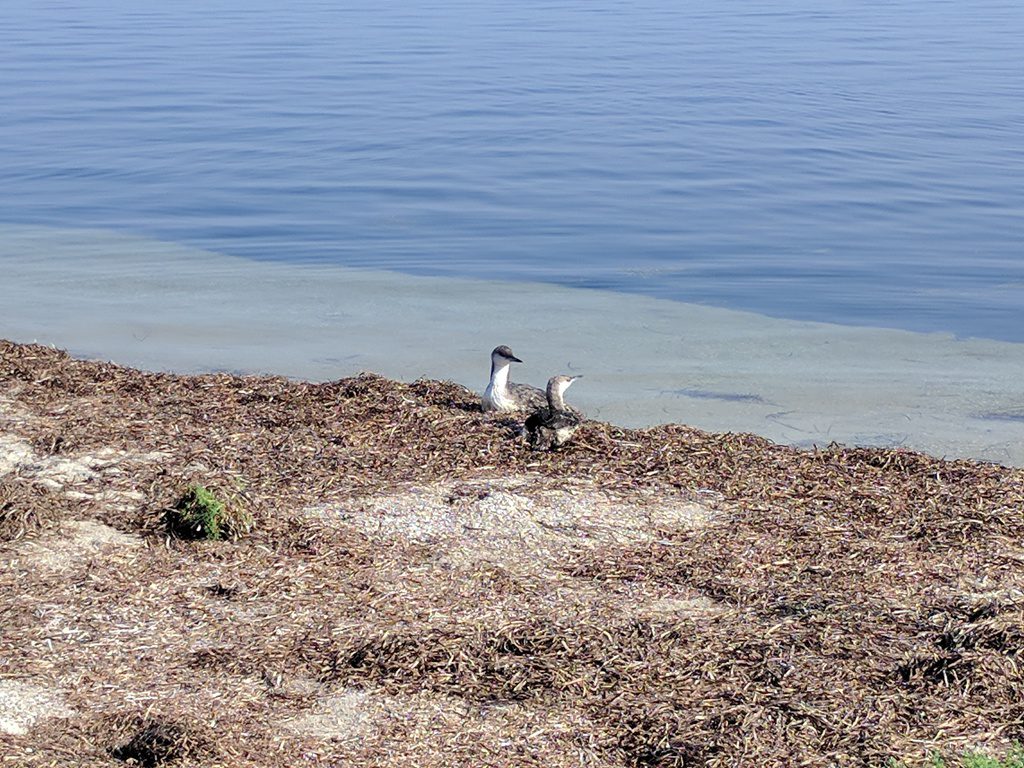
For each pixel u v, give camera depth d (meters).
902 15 99.75
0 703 6.69
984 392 15.54
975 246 24.73
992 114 44.19
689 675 7.18
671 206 28.64
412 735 6.53
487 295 20.44
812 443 13.55
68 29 79.25
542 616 7.89
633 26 85.00
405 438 11.25
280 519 9.28
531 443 11.00
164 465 10.36
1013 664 7.22
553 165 33.88
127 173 31.72
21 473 10.03
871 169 33.66
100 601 7.94
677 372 16.23
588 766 6.29
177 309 18.98
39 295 19.67
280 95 47.03
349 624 7.71
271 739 6.43
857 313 19.66
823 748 6.41
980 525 9.58
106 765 6.14
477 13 96.50
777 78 54.38
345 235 25.03
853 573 8.66
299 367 16.12
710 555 8.92
